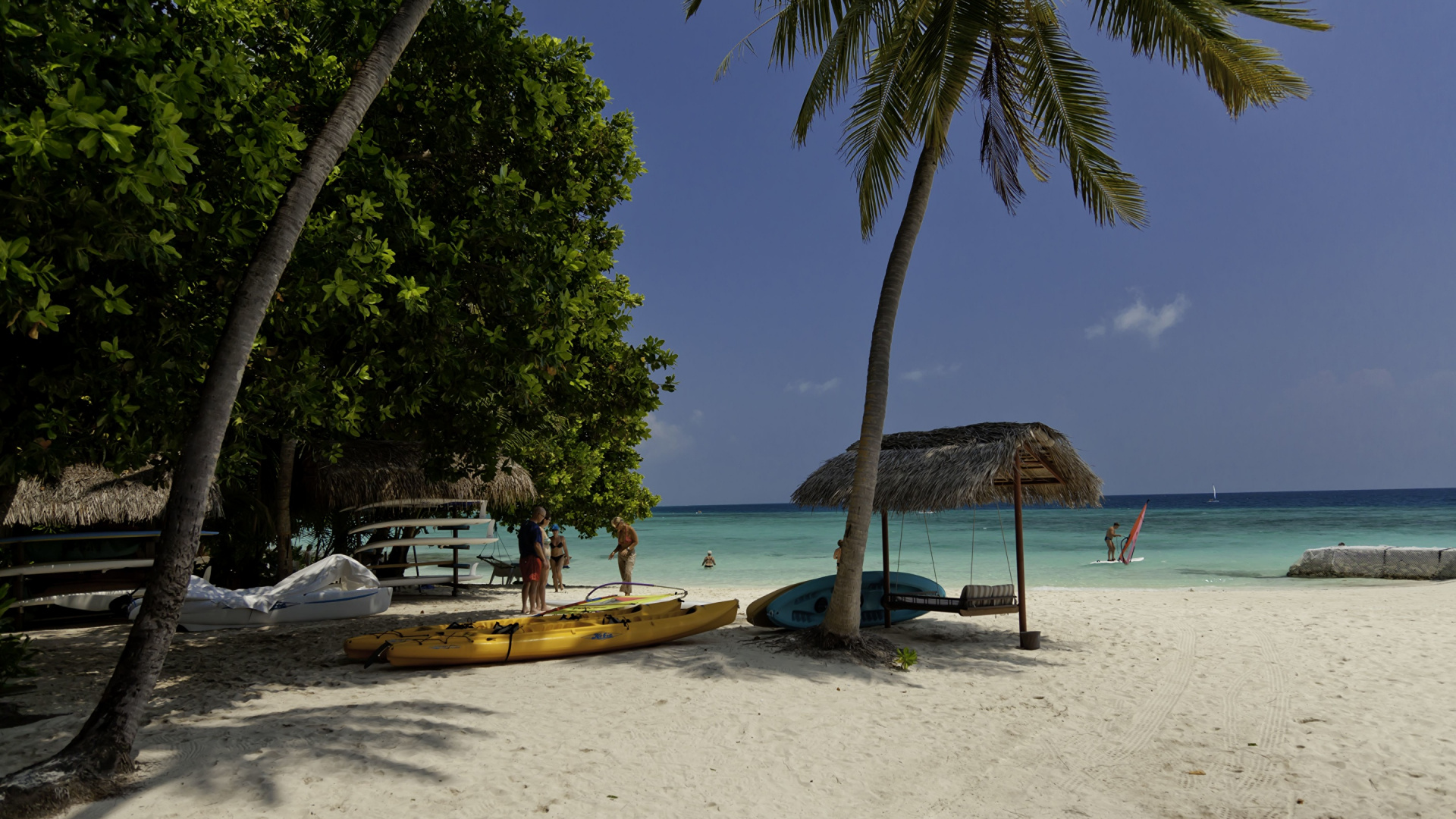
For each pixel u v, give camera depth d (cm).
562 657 946
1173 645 1080
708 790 541
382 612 1416
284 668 916
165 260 536
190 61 513
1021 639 1053
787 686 816
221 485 1375
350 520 1773
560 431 1318
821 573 2706
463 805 490
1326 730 705
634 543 1720
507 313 850
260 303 554
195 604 1180
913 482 1028
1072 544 4069
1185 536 4678
